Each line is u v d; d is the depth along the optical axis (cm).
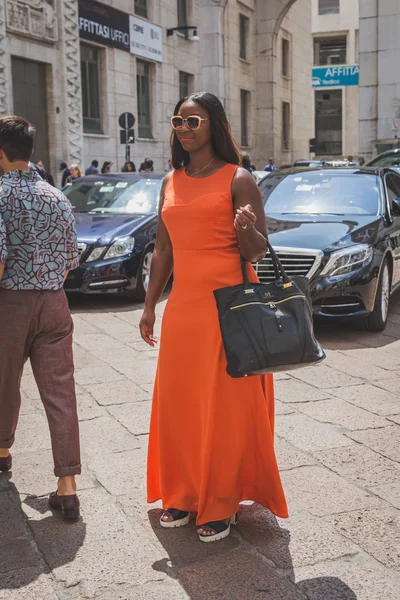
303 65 4216
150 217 915
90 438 425
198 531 304
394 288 755
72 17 2022
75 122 2067
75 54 2045
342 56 5766
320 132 6159
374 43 2486
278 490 304
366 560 288
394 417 459
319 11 5666
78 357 610
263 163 3691
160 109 2608
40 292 321
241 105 3503
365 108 2527
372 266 666
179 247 301
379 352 622
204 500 300
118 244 845
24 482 366
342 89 5959
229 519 313
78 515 325
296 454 399
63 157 2027
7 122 317
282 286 288
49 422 327
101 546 301
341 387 522
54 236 323
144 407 479
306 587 269
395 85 2480
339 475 371
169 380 307
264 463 304
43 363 327
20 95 1875
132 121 1831
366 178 806
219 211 292
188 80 2889
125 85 2362
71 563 288
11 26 1777
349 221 727
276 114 3712
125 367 578
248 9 3472
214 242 295
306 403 487
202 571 281
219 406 296
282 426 443
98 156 2238
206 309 296
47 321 324
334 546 299
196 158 303
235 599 262
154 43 2531
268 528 314
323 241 678
